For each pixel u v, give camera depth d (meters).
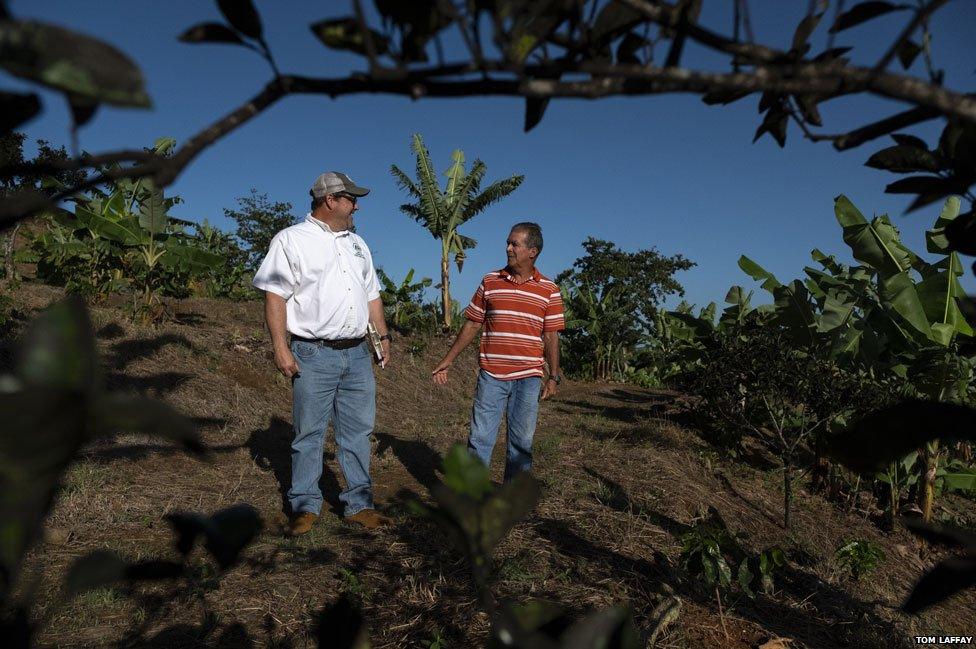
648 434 6.62
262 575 2.93
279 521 3.73
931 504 5.51
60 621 2.32
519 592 2.90
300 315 3.61
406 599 2.80
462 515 0.34
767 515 4.99
